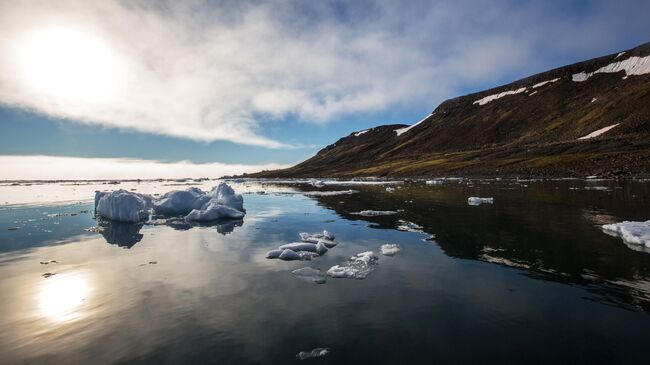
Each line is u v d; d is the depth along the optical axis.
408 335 7.43
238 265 12.88
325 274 11.52
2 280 11.62
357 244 15.63
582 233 16.47
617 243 14.48
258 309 8.91
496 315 8.28
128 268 12.75
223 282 11.01
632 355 6.54
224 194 29.20
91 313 8.92
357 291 9.96
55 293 10.36
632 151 70.38
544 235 16.28
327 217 24.38
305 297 9.62
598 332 7.40
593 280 10.38
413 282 10.57
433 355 6.65
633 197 29.56
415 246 14.97
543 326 7.71
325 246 14.87
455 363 6.37
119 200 24.70
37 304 9.58
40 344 7.45
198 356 6.80
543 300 9.06
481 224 19.48
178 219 24.83
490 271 11.42
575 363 6.32
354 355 6.70
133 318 8.57
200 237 18.27
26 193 61.91
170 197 28.69
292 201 36.91
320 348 6.96
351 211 27.20
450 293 9.66
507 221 20.16
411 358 6.57
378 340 7.24
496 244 14.89
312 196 43.03
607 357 6.49
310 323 8.06
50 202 41.16
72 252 15.40
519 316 8.21
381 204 31.05
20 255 14.96
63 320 8.56
